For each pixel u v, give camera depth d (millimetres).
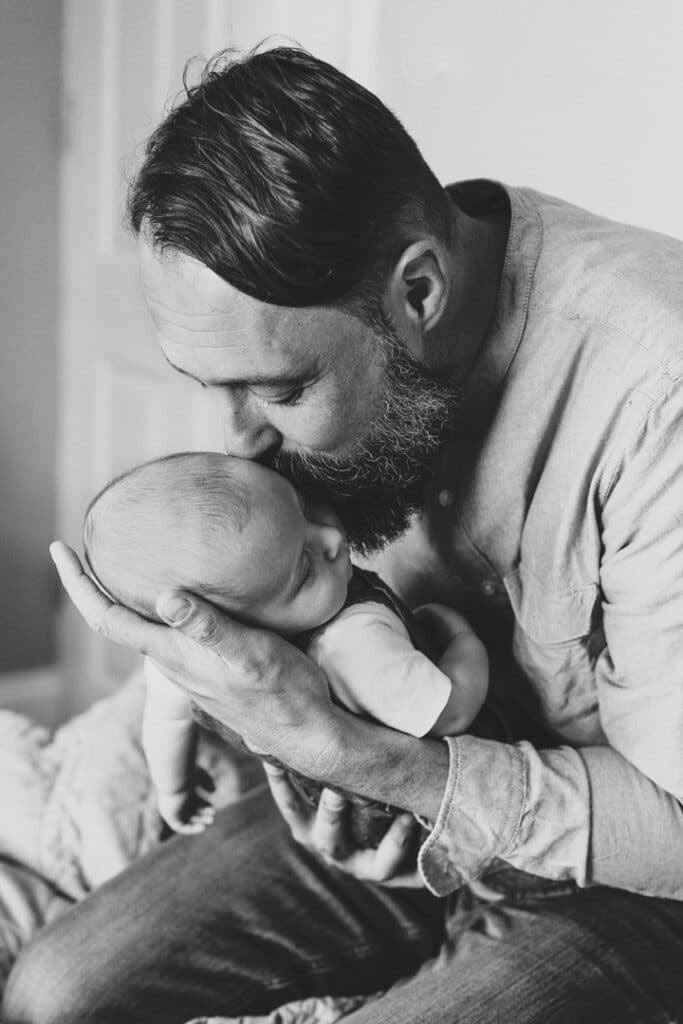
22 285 2484
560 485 1018
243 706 966
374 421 949
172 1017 1191
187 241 838
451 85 1792
